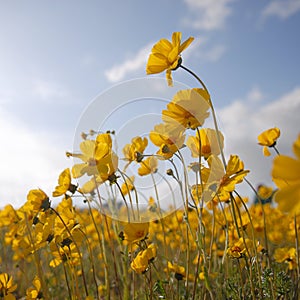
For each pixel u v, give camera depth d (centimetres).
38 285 48
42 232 43
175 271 46
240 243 41
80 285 73
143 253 42
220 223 56
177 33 36
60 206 45
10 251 97
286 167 15
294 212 15
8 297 46
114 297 66
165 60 36
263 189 59
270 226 78
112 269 76
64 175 43
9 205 70
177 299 46
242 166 38
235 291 45
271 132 46
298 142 15
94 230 76
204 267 38
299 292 45
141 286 60
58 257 47
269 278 44
